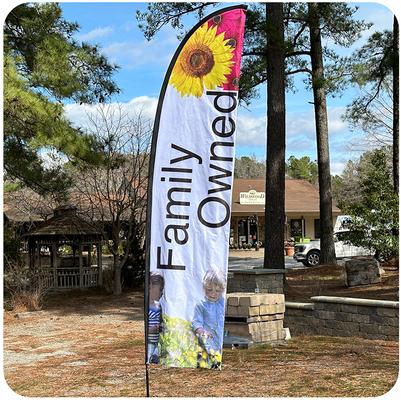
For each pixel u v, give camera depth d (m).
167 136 5.83
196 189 5.78
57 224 19.33
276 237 15.94
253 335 8.88
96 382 7.08
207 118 5.79
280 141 16.22
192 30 5.86
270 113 16.30
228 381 6.77
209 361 5.67
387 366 7.27
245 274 12.02
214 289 5.69
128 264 19.89
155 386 6.73
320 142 23.42
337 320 9.94
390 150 35.38
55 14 16.00
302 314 10.46
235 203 43.72
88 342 10.43
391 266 19.23
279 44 15.94
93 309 15.27
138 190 19.55
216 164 5.75
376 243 18.14
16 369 8.27
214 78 5.80
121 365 8.12
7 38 14.80
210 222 5.73
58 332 11.75
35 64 15.02
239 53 5.80
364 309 9.55
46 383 7.16
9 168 16.38
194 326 5.72
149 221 5.81
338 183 50.59
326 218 23.17
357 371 7.03
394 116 20.23
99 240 20.14
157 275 5.79
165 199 5.80
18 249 17.70
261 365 7.56
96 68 17.28
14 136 15.92
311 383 6.52
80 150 15.06
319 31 22.53
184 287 5.75
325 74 21.56
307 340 9.46
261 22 17.67
